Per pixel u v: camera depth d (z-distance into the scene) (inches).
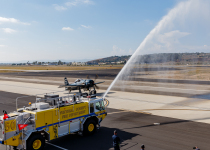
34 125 379.6
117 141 361.7
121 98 1029.2
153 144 421.4
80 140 455.5
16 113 394.6
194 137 461.4
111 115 690.2
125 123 590.9
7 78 2527.1
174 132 499.5
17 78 2497.5
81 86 1159.0
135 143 428.8
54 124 410.9
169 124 570.6
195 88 1353.3
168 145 414.6
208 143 423.5
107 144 427.5
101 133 503.8
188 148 397.1
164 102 903.1
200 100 935.0
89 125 484.4
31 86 1628.9
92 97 536.4
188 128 530.6
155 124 571.8
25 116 380.8
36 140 378.6
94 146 416.8
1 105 896.3
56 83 1843.0
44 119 392.8
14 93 1263.5
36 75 3009.4
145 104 869.2
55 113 413.1
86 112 484.4
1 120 358.9
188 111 724.7
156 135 479.5
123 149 396.5
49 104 434.3
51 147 414.6
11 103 941.8
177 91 1231.5
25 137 365.1
